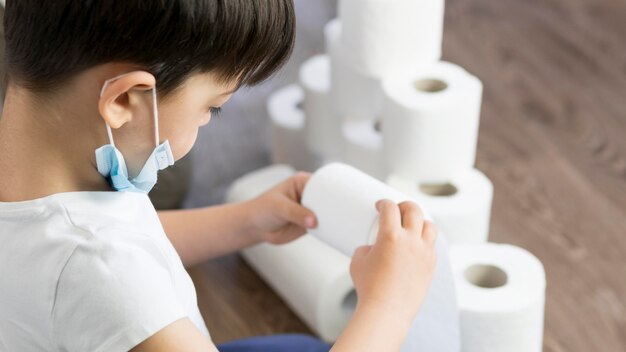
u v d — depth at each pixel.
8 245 0.68
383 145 1.25
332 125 1.43
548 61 1.90
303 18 2.07
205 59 0.64
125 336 0.65
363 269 0.79
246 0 0.63
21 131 0.66
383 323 0.75
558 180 1.57
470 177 1.27
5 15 0.64
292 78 1.86
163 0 0.60
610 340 1.27
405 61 1.24
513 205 1.52
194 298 0.79
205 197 1.57
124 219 0.69
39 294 0.67
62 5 0.60
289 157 1.56
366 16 1.20
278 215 0.96
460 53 1.93
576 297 1.34
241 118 1.76
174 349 0.66
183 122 0.68
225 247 0.99
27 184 0.68
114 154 0.66
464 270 1.12
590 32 1.99
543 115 1.73
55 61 0.62
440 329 0.98
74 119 0.65
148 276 0.67
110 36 0.61
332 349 0.73
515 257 1.13
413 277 0.78
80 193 0.68
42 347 0.70
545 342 1.26
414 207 0.84
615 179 1.57
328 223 0.92
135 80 0.62
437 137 1.17
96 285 0.65
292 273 1.28
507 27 2.02
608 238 1.44
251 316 1.33
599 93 1.79
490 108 1.76
